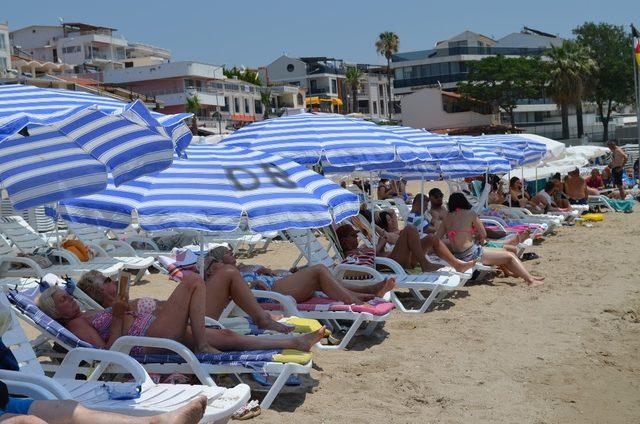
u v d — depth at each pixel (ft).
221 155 21.68
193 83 234.58
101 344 18.31
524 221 55.47
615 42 245.45
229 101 254.47
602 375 21.83
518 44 306.76
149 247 44.78
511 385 20.75
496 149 53.47
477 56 291.17
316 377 20.89
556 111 265.34
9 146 18.83
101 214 19.22
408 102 254.27
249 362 17.95
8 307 16.26
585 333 26.21
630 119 260.83
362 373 21.47
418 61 296.51
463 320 28.07
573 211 62.85
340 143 27.91
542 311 29.55
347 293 24.89
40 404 12.71
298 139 28.12
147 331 18.51
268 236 51.75
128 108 16.12
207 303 21.02
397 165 32.07
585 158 82.58
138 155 19.24
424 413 18.40
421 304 31.48
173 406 14.75
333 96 338.54
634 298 31.76
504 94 242.99
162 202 18.85
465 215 35.24
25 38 306.96
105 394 15.35
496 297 32.32
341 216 21.03
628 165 114.42
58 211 19.83
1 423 11.59
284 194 20.02
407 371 21.71
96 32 301.84
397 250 32.42
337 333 26.00
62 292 18.66
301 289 24.98
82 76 236.02
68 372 17.04
